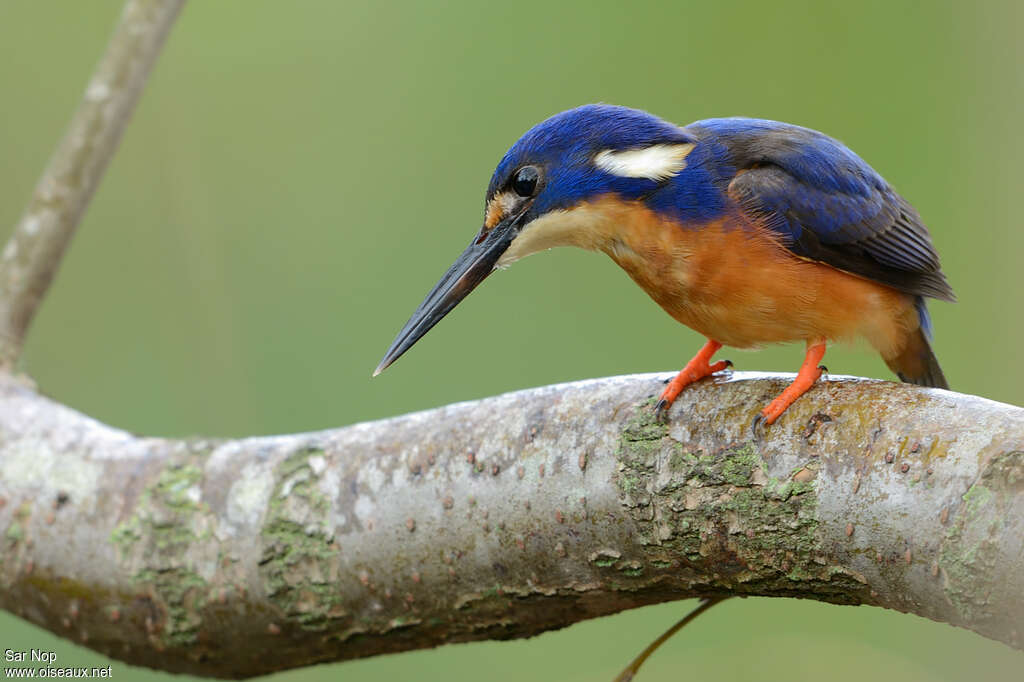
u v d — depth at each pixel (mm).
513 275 13961
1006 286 14516
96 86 9477
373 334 14125
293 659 7527
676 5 14984
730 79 14930
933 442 5789
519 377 13625
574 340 13781
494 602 6973
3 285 9195
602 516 6555
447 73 15047
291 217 14727
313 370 14102
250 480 7352
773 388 6566
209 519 7320
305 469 7285
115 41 9523
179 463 7562
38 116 15328
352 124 15047
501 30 15109
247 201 14836
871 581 5902
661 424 6570
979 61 14750
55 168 9383
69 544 7527
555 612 6969
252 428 13789
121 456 7727
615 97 14891
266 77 15250
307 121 15094
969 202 14742
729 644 13320
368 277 14406
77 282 14398
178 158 14875
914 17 14727
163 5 9562
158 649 7551
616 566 6609
